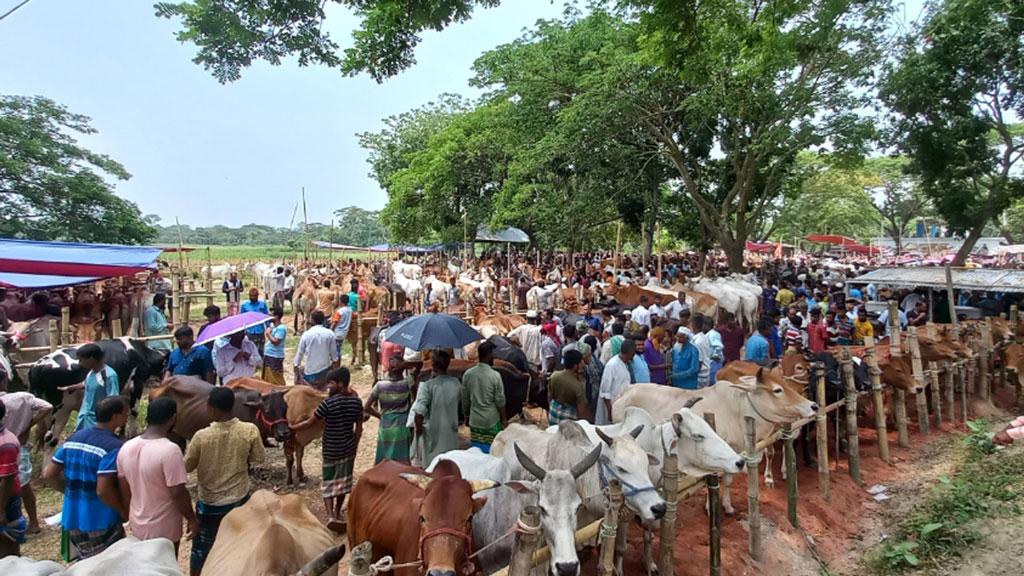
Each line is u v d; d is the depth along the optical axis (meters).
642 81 20.77
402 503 4.54
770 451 8.52
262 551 3.61
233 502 5.20
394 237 39.84
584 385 8.14
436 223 37.53
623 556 5.93
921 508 8.05
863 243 62.34
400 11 7.10
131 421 9.47
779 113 21.19
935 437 11.09
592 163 23.33
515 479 4.76
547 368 10.55
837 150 21.28
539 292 18.81
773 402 7.21
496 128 27.89
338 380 6.70
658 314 13.99
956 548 7.01
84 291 15.66
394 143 45.09
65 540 5.15
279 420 7.71
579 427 4.95
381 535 4.57
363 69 7.49
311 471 8.79
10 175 32.09
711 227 24.80
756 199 28.98
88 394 7.16
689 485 6.16
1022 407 13.15
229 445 5.20
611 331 9.94
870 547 7.52
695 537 7.05
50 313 13.94
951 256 40.91
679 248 65.81
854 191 46.22
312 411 7.88
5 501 5.08
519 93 24.55
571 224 25.02
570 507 3.94
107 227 35.41
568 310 15.50
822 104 21.39
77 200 34.22
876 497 8.77
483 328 12.52
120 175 37.09
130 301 15.65
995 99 20.20
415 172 34.94
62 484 5.01
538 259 37.81
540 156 22.86
